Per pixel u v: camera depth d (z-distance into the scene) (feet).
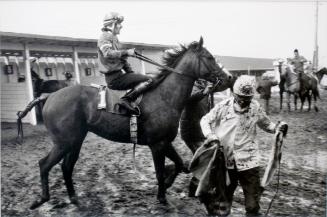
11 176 20.24
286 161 22.24
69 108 15.14
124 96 14.88
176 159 15.58
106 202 15.48
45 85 42.45
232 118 11.34
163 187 14.93
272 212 13.96
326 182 17.84
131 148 27.48
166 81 15.35
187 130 17.76
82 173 20.25
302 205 14.78
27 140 31.48
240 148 11.28
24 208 15.24
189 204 14.96
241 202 15.15
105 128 15.26
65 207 15.17
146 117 14.92
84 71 63.46
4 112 44.19
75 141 15.19
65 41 43.16
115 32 15.66
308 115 44.06
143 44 57.93
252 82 11.06
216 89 16.94
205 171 10.94
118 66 15.42
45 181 14.85
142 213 14.11
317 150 25.13
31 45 41.60
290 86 47.47
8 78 50.08
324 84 67.51
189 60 15.39
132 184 17.97
